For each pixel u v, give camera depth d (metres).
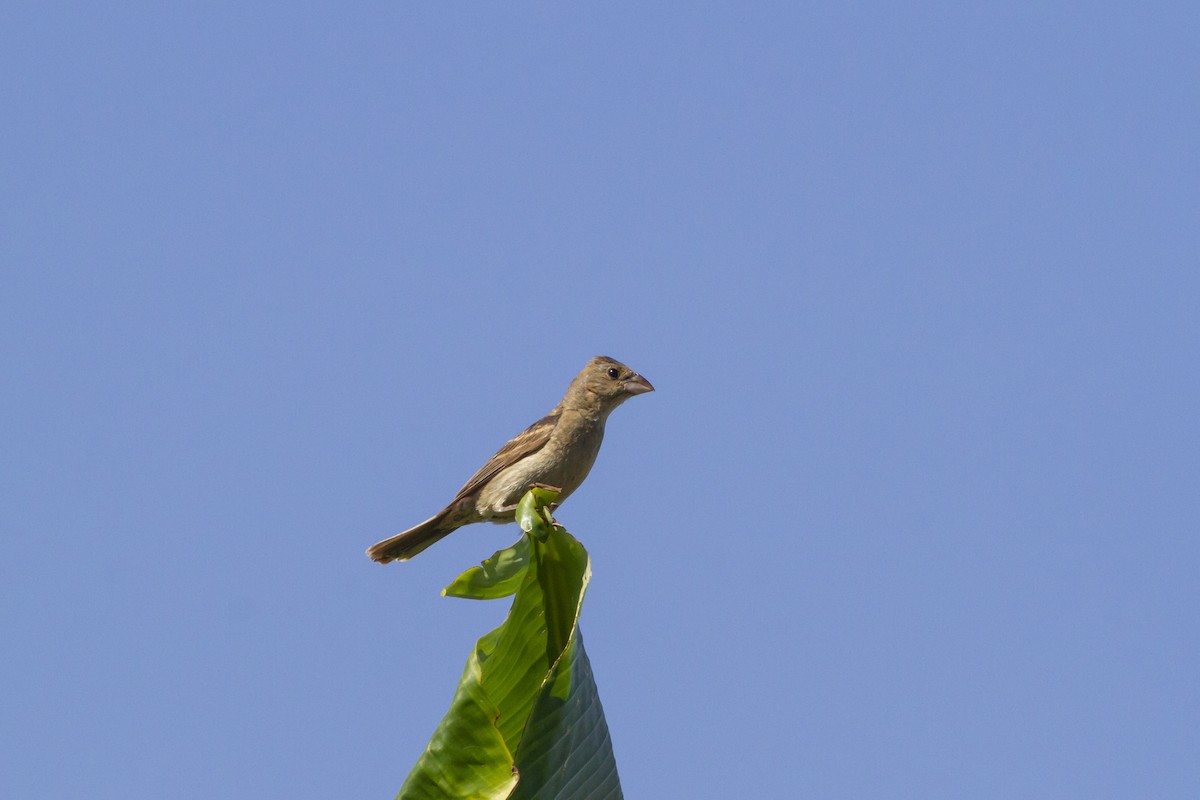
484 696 9.91
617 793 10.77
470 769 9.77
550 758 10.20
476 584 10.45
